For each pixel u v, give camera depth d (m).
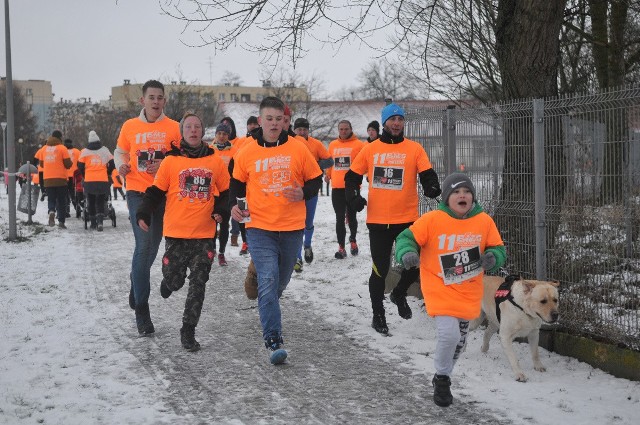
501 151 7.04
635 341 5.49
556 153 6.29
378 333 6.86
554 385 5.32
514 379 5.48
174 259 6.37
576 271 6.07
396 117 6.91
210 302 8.35
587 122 5.93
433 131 8.22
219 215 6.36
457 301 4.98
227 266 10.77
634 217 5.52
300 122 10.20
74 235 15.24
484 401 4.99
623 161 5.58
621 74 12.84
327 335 6.84
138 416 4.71
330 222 16.53
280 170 6.01
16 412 4.79
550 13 7.38
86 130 59.53
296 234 6.11
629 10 12.58
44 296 8.74
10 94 14.01
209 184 6.36
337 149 10.97
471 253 5.00
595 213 5.87
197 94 42.62
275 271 5.98
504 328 5.56
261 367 5.82
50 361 6.00
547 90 7.51
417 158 6.92
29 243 13.72
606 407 4.82
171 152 6.39
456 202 5.01
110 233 15.66
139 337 6.80
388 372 5.68
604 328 5.77
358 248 11.84
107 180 16.16
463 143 7.66
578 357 5.88
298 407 4.90
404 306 7.10
